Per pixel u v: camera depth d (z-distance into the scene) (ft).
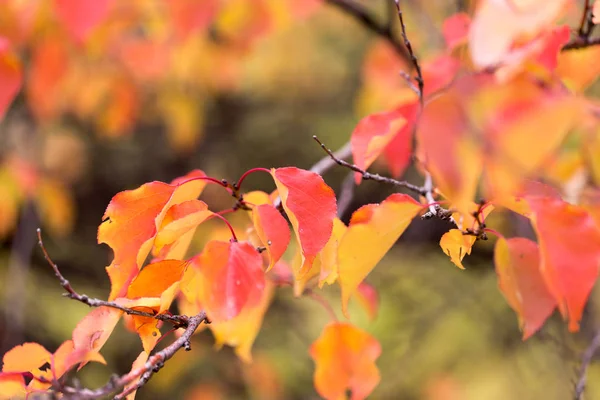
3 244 12.12
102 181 15.02
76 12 5.05
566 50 4.46
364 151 4.25
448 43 4.80
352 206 10.50
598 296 8.52
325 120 14.61
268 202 4.19
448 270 10.41
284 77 12.13
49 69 6.83
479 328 9.62
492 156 3.86
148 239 4.09
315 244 4.07
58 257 13.10
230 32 7.38
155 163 15.28
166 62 8.37
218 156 15.01
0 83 4.83
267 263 4.66
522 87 4.19
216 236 4.65
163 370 8.87
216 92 12.69
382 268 10.50
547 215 3.99
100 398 3.95
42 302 11.61
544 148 3.85
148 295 4.08
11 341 9.65
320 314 10.32
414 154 4.40
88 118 13.69
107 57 8.17
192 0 6.05
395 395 9.34
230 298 3.98
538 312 4.10
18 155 9.71
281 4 6.95
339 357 4.39
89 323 4.08
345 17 10.64
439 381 9.29
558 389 7.80
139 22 7.63
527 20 4.26
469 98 3.89
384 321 9.78
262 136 14.87
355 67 13.26
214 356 10.62
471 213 4.09
